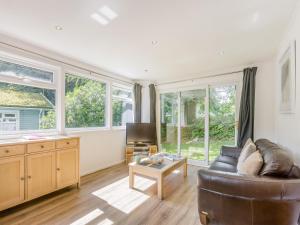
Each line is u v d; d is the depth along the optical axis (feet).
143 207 7.38
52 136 9.04
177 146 15.21
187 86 14.52
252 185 4.42
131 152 13.92
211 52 9.54
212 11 5.86
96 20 6.44
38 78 9.56
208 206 4.99
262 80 11.10
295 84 6.14
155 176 8.31
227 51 9.41
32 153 7.47
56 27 6.97
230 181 4.64
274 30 7.15
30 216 6.64
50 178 8.10
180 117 15.06
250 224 4.51
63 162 8.66
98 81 13.11
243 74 11.46
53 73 10.19
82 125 11.96
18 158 7.02
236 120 12.20
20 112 8.86
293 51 6.23
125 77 15.05
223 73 12.66
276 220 4.33
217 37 7.78
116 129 14.02
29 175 7.34
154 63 11.44
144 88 16.21
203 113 13.85
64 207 7.30
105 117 13.66
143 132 14.47
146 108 16.20
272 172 5.08
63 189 9.09
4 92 8.33
